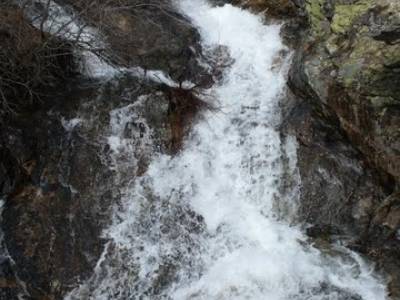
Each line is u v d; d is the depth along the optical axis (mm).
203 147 8094
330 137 7680
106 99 8211
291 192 7594
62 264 7055
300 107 8047
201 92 8578
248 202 7723
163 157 7918
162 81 8578
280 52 9086
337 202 7352
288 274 6863
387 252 6922
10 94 7969
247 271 6961
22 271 7016
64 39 7973
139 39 8797
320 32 8039
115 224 7363
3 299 6863
